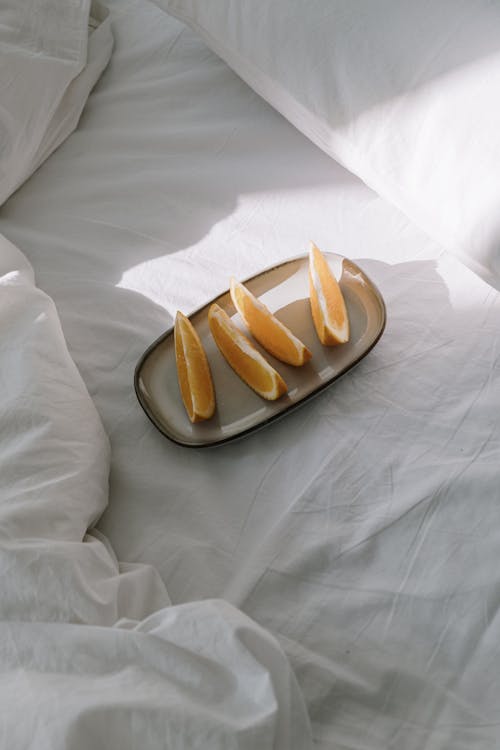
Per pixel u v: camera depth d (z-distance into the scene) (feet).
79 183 3.58
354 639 2.15
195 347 2.76
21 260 3.16
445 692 2.02
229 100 3.71
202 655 1.94
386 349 2.72
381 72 2.93
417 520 2.30
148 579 2.30
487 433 2.43
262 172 3.42
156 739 1.78
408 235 3.05
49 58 3.62
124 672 1.92
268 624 2.22
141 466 2.64
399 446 2.48
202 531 2.47
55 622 2.04
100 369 2.92
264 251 3.16
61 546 2.18
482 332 2.69
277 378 2.59
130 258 3.27
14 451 2.40
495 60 2.73
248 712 1.85
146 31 4.10
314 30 3.11
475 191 2.65
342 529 2.35
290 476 2.52
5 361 2.65
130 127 3.75
